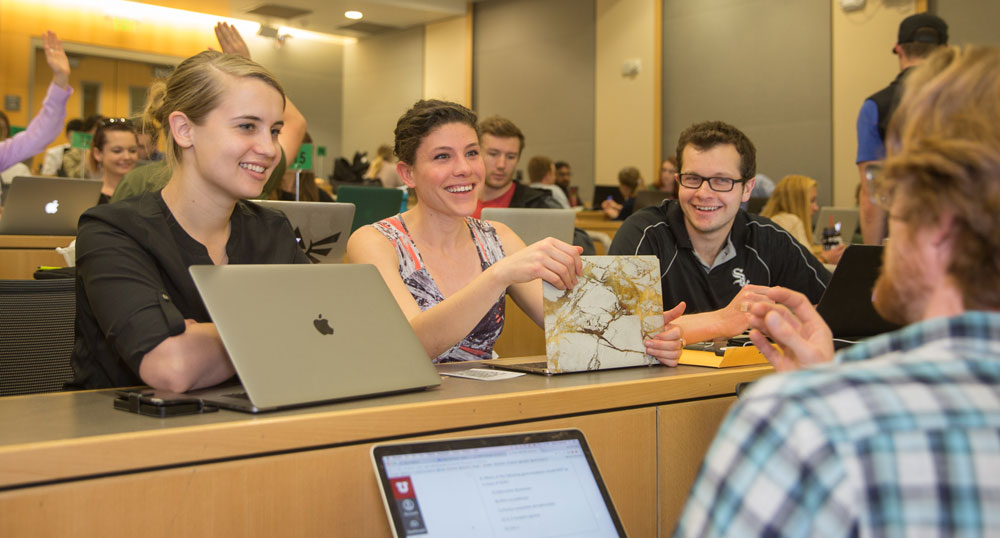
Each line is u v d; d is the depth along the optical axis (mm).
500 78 10984
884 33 7098
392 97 12492
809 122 7680
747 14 8180
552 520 932
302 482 893
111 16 10961
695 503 603
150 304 1162
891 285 659
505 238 2092
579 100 9938
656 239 2264
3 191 4730
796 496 539
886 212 662
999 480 531
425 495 882
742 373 1286
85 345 1353
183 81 1323
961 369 572
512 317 2842
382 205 4043
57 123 3916
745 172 2178
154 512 806
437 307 1454
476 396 1026
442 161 1868
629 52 9336
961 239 594
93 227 1283
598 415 1117
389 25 12109
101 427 841
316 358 1003
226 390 1109
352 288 1118
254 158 1327
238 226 1443
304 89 12898
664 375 1231
